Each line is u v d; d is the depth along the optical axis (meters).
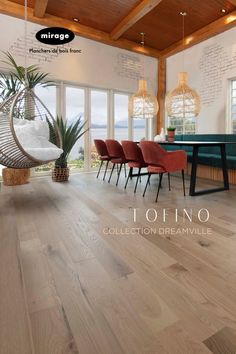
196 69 5.79
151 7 4.29
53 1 4.47
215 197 3.47
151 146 3.17
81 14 4.89
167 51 6.45
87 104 5.80
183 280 1.44
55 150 3.50
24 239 2.02
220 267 1.59
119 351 0.97
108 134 6.20
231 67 5.02
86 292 1.33
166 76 6.70
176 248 1.86
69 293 1.33
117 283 1.42
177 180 4.83
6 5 4.43
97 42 5.64
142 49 6.29
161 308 1.21
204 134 5.52
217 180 4.83
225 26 4.92
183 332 1.06
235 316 1.15
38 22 4.80
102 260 1.68
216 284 1.40
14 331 1.07
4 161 3.05
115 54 5.94
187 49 5.99
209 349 0.97
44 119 4.30
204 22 5.17
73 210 2.82
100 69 5.72
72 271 1.54
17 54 4.65
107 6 4.61
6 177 4.24
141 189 4.00
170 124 6.77
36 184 4.38
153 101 5.20
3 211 2.78
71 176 5.29
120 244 1.93
